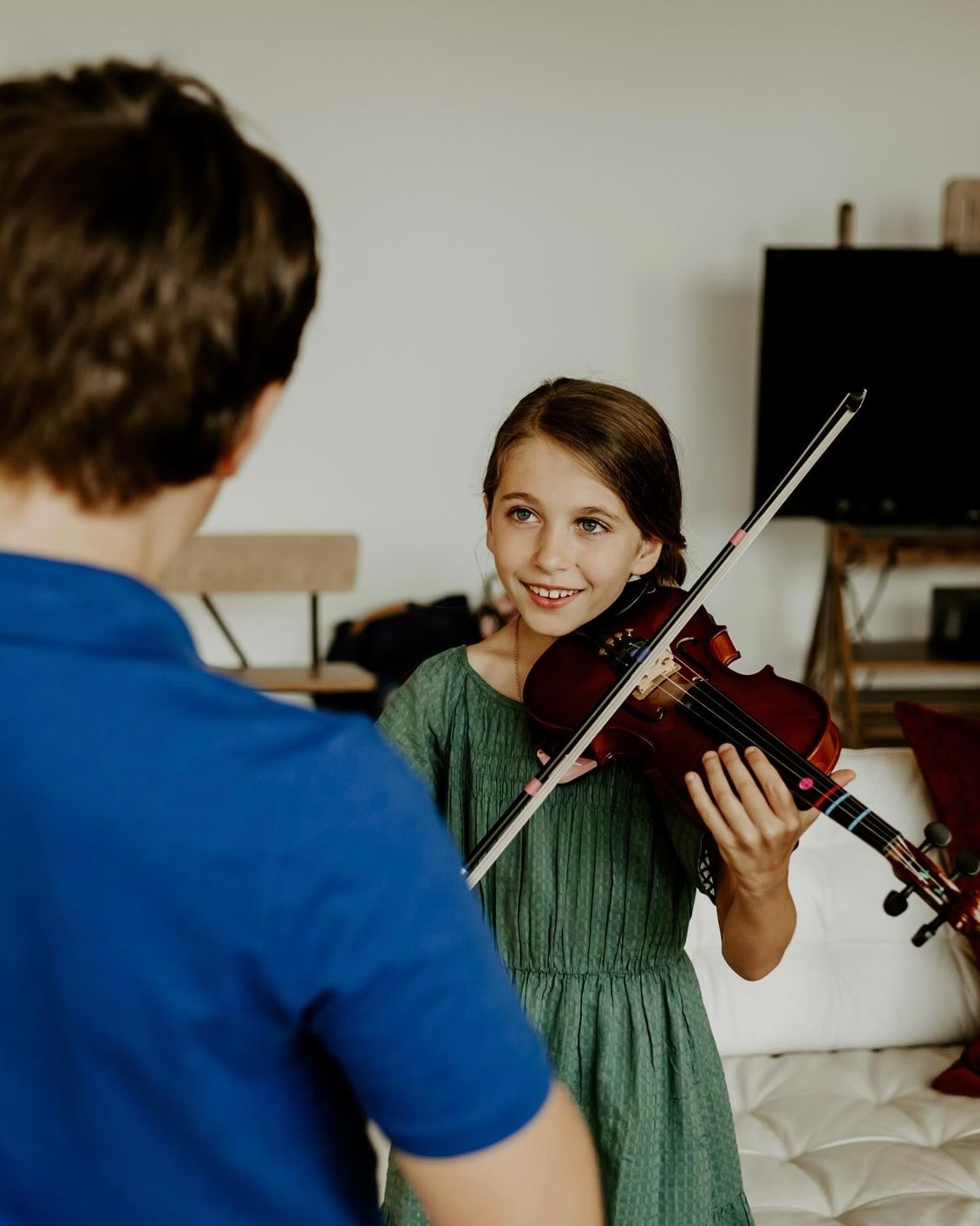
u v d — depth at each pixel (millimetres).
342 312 4207
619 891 1106
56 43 3936
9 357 458
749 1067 1800
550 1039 1098
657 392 4355
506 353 4289
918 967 1870
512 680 1191
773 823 962
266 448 4230
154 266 459
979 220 4098
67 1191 474
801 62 4281
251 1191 481
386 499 4301
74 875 455
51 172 457
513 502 1115
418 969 473
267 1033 475
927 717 1949
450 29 4137
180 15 3996
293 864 464
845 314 3984
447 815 1187
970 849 1854
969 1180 1528
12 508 486
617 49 4207
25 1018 465
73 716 463
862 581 4504
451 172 4191
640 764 1131
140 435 473
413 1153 489
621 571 1121
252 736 481
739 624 4469
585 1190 521
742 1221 1135
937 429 4039
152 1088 464
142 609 485
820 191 4340
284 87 4082
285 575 3861
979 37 4344
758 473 4070
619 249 4289
